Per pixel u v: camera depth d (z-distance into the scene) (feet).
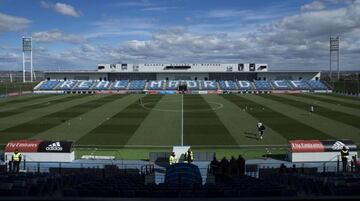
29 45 587.27
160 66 562.66
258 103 332.19
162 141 174.70
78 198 28.78
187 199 29.71
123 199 29.19
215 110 281.54
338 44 600.39
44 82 532.73
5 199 28.09
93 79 563.48
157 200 29.48
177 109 288.51
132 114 259.60
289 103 330.75
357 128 202.18
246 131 196.03
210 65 561.02
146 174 108.58
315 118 237.86
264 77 560.20
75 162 135.64
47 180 71.36
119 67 563.07
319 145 134.82
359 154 146.20
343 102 338.54
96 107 301.43
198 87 520.83
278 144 167.22
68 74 561.43
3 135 185.98
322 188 61.16
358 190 49.21
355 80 508.94
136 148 161.79
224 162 102.99
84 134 189.37
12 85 468.34
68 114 258.37
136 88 518.78
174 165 90.99
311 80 542.98
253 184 65.16
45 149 134.31
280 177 88.69
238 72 559.79
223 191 53.42
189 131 197.47
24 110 279.69
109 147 163.32
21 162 130.72
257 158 143.23
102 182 70.69
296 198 28.02
